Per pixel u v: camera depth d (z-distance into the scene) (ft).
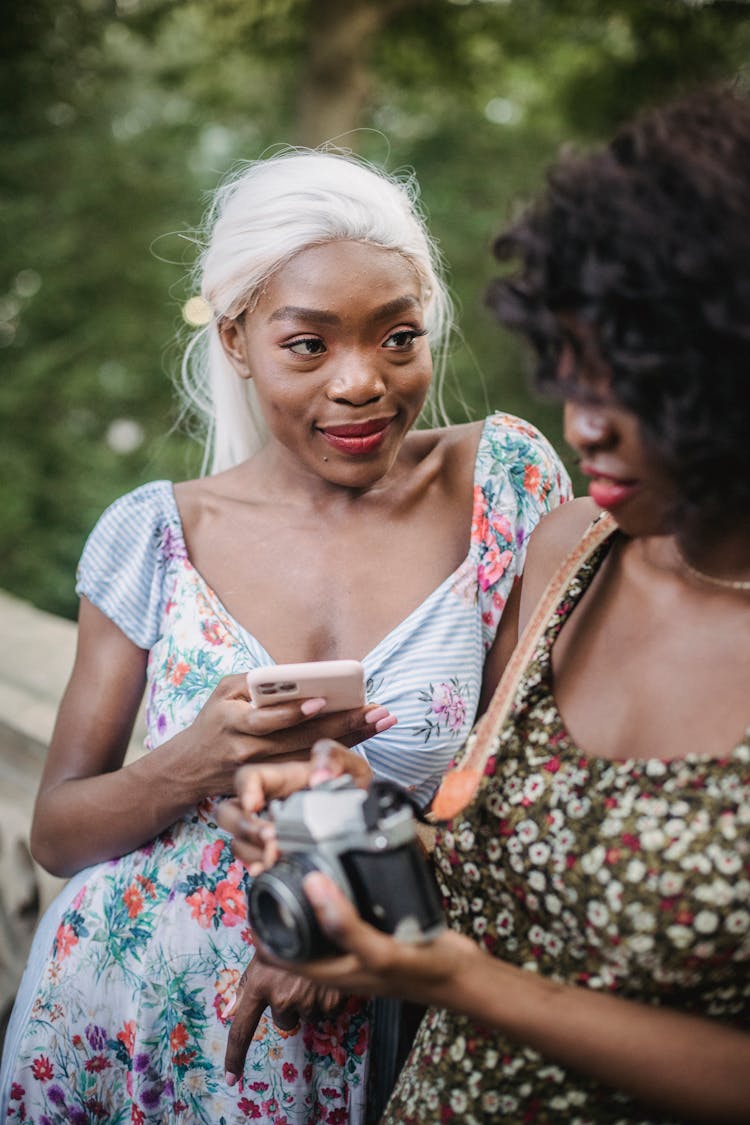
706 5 25.14
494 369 28.07
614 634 3.86
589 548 4.06
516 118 34.68
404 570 5.51
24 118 32.04
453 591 5.39
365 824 3.30
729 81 3.47
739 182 3.05
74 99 32.50
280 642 5.43
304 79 29.71
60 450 30.55
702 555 3.67
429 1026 4.19
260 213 5.00
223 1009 5.13
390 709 5.21
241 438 6.05
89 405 30.99
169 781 5.01
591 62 28.63
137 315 31.37
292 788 4.02
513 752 3.80
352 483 5.29
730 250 2.98
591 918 3.54
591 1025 3.36
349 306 4.93
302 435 5.22
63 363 30.86
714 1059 3.37
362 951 3.17
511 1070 3.77
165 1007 5.16
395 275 5.03
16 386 30.68
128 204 31.83
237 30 31.73
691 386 3.07
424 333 5.24
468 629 5.39
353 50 29.22
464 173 32.48
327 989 4.76
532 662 3.93
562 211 3.27
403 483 5.67
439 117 33.88
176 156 33.06
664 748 3.58
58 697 9.29
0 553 29.17
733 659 3.57
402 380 5.17
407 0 28.99
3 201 31.81
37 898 8.28
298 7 31.04
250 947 5.11
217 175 32.14
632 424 3.30
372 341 5.04
